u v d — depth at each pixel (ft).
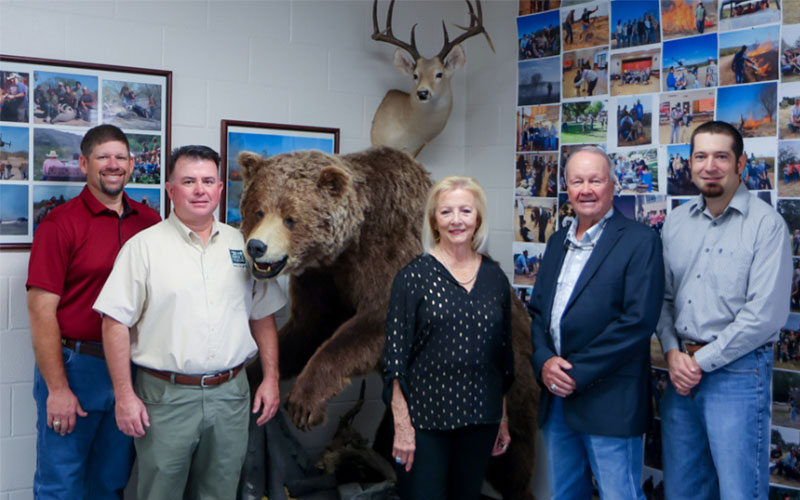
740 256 7.16
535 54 11.14
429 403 6.86
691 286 7.51
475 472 7.11
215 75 10.73
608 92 10.26
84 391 8.02
